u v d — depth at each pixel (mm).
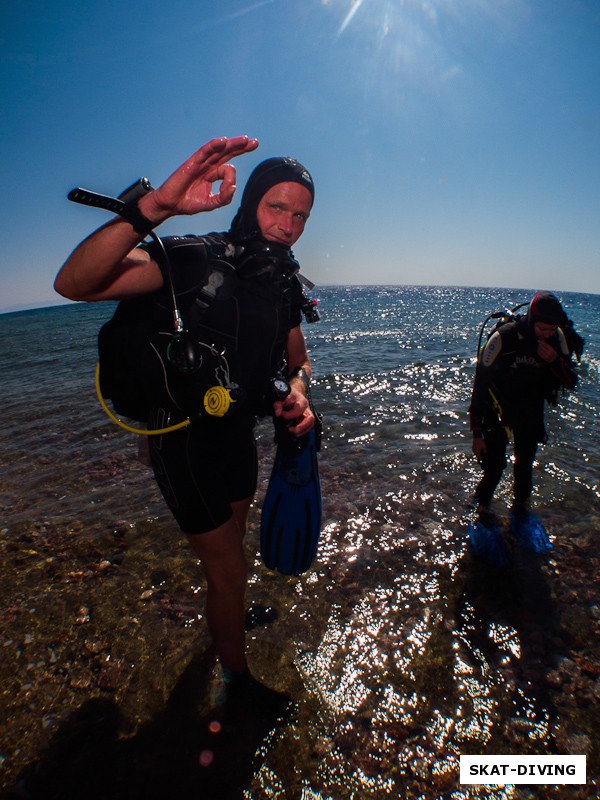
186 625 2506
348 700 2039
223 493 1843
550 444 4875
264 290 1739
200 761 1802
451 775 1735
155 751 1845
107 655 2320
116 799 1677
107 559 3123
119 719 1983
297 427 1924
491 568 2893
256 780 1731
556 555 3004
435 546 3135
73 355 14109
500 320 3402
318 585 2781
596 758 1780
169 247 1563
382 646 2324
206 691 2096
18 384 10000
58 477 4590
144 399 1699
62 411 7215
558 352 3117
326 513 3609
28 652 2350
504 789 1688
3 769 1787
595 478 4027
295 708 2004
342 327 20688
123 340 1613
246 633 2418
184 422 1669
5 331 31234
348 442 5164
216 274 1651
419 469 4344
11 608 2666
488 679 2129
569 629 2400
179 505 1780
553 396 3348
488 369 3293
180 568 2992
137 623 2529
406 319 25156
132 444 5492
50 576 2961
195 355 1550
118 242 1289
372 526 3400
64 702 2070
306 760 1796
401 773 1744
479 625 2443
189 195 1336
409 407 6559
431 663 2221
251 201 1812
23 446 5617
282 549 2197
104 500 4012
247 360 1781
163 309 1615
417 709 1991
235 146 1311
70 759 1822
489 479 3490
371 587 2750
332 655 2277
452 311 32344
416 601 2633
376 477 4215
